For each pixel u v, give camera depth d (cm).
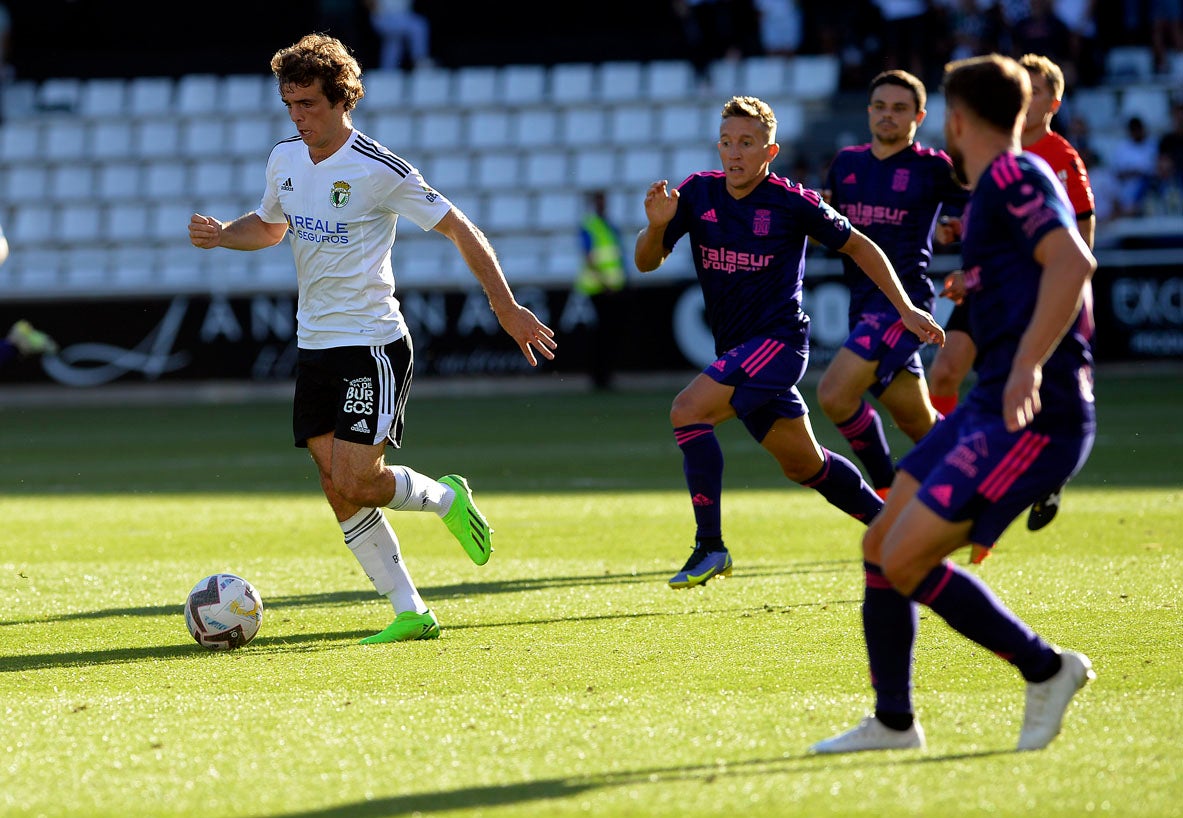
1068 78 7825
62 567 2406
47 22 9538
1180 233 6894
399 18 9306
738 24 8812
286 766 1198
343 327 1769
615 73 8906
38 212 8669
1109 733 1239
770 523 2823
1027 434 1158
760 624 1806
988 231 1180
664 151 8488
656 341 7031
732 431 5034
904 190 2362
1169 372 6550
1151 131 7881
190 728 1327
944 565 1183
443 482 1905
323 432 1811
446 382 7100
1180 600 1884
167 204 8650
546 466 3912
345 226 1747
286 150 1795
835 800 1076
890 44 8269
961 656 1578
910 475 1227
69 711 1399
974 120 1202
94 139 8988
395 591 1781
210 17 9538
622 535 2691
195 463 4216
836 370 2334
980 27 7994
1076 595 1941
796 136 8281
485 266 1769
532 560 2423
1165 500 2975
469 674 1552
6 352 3809
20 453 4603
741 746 1239
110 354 7125
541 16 9375
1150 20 8431
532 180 8544
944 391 2378
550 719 1345
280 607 2023
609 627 1812
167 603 2058
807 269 6744
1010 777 1120
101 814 1080
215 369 7100
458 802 1093
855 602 1945
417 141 8788
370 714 1374
